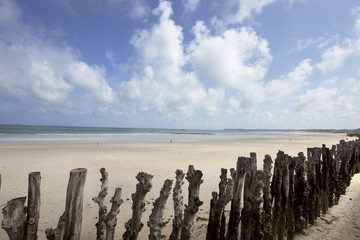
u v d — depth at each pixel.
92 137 37.38
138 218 2.76
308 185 4.20
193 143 27.11
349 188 6.87
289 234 3.73
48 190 6.62
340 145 6.77
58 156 13.44
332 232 4.00
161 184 7.51
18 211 2.00
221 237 3.14
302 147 24.12
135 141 28.95
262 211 3.18
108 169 9.76
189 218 2.73
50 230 2.24
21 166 10.14
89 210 5.14
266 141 36.28
